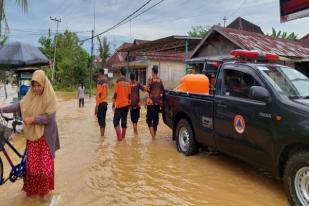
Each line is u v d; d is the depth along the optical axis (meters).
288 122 4.68
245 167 6.62
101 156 7.48
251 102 5.45
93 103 23.78
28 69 11.82
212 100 6.46
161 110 9.13
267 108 5.08
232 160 7.10
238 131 5.70
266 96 5.05
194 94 7.11
